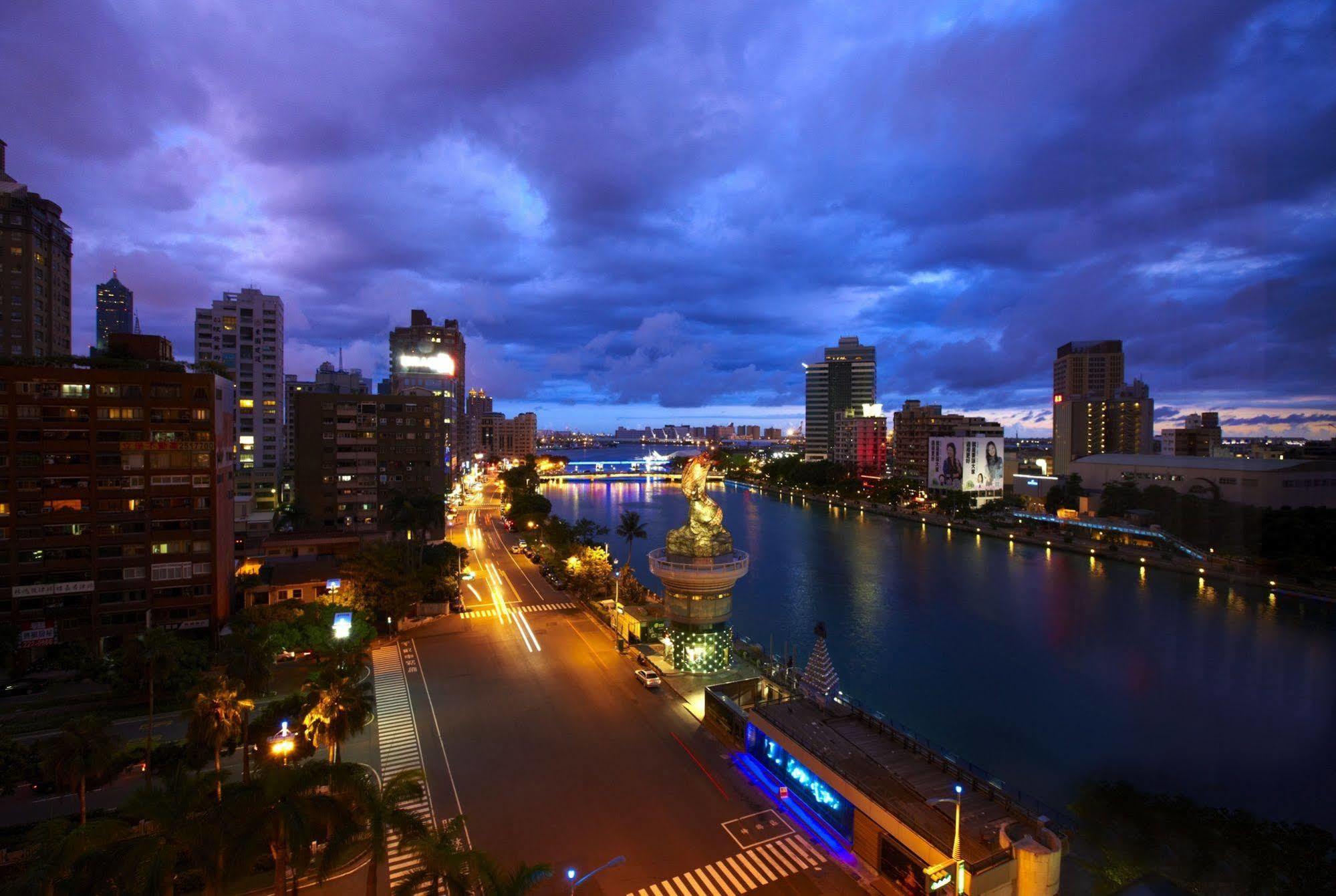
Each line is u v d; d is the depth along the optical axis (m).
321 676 50.62
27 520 79.25
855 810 46.03
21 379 79.44
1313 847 21.77
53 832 36.41
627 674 77.50
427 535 158.50
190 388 84.81
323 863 36.41
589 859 45.50
